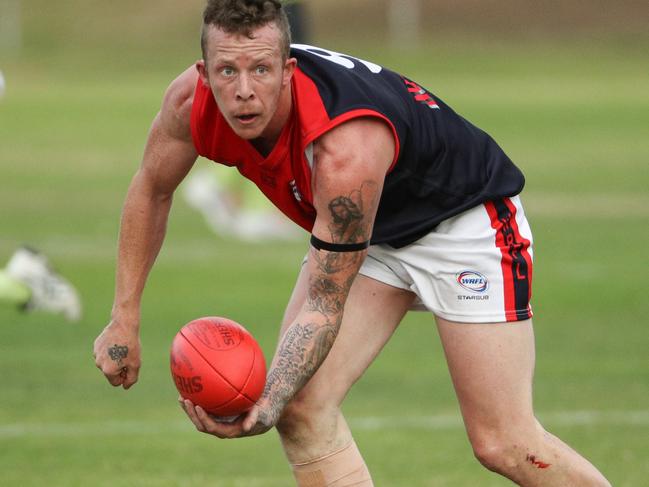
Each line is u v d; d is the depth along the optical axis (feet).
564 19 563.89
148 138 55.93
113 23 543.39
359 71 52.03
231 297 129.08
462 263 54.54
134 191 56.59
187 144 55.06
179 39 525.75
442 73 459.73
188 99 53.67
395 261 56.29
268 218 170.50
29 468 73.92
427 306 55.83
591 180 222.69
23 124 308.60
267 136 50.39
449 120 54.85
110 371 56.70
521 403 54.03
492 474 73.31
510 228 55.52
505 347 54.19
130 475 72.90
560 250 157.89
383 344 57.06
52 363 102.06
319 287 50.44
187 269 145.38
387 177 52.85
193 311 121.80
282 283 137.49
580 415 86.48
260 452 79.36
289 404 54.13
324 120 48.78
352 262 50.19
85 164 241.76
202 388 48.44
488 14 570.05
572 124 313.12
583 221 180.34
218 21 46.50
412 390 94.63
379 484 70.85
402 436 81.76
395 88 53.11
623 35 547.08
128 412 88.28
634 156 255.70
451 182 54.29
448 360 55.36
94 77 445.78
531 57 501.56
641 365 101.96
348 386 55.67
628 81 433.48
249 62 46.42
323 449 54.70
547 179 224.12
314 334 50.24
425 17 565.94
